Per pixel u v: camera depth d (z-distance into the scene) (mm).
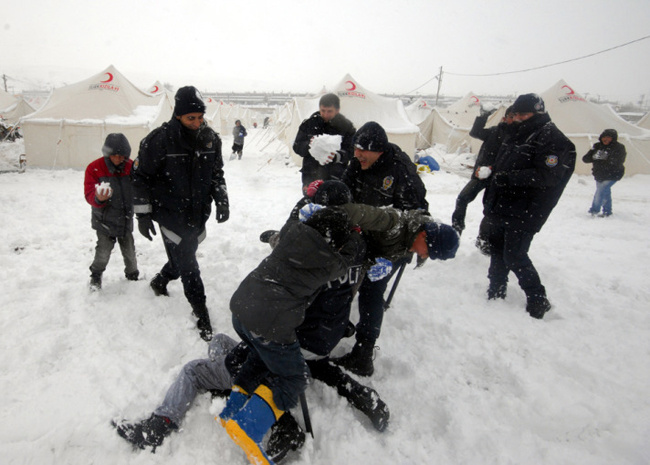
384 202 2828
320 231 1898
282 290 1912
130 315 3271
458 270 4379
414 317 3404
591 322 3361
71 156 11688
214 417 2283
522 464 2080
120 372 2623
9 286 3689
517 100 3322
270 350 1983
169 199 2979
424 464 2107
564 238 6105
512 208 3354
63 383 2506
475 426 2297
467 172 14359
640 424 2254
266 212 7137
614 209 8586
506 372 2705
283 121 19312
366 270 2438
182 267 3098
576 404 2395
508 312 3510
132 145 12070
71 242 5090
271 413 1994
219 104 31203
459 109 21844
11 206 6688
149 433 2139
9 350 2773
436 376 2701
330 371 2475
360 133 2658
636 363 2801
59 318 3188
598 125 13727
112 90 12430
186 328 3160
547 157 3131
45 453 2051
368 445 2189
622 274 4398
